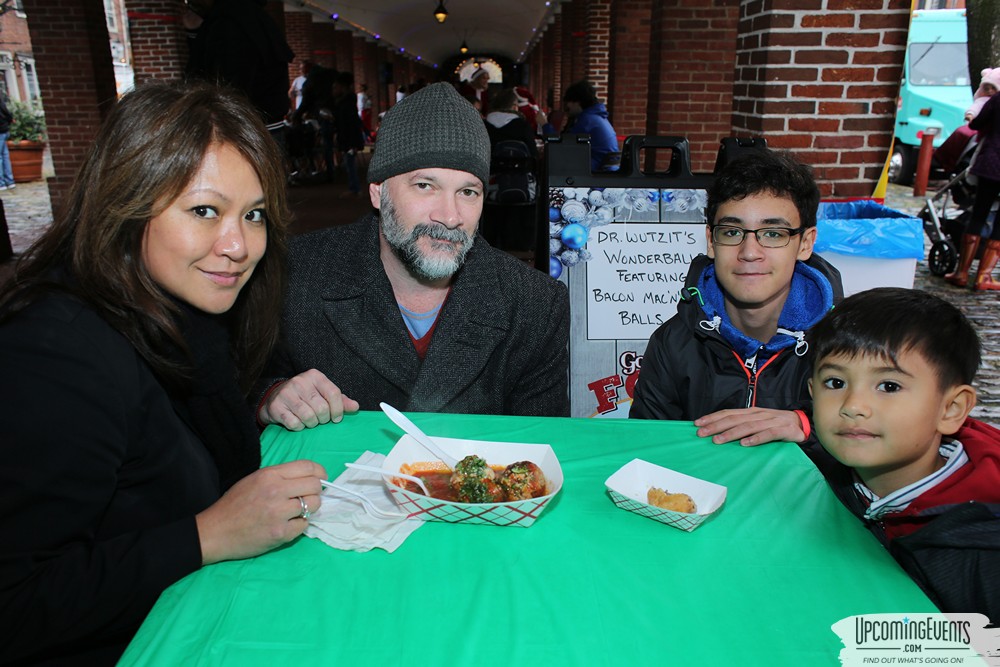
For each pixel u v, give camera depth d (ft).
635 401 6.72
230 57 16.19
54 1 24.94
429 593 3.37
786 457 4.80
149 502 3.91
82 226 3.60
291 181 41.60
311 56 73.82
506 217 21.18
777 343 6.08
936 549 3.68
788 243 5.87
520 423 5.30
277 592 3.37
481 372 6.35
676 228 9.55
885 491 4.55
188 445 4.12
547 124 36.11
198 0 16.63
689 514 3.81
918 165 34.19
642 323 9.59
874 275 10.98
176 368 3.89
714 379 6.33
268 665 2.91
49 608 3.23
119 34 90.53
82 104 25.91
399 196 5.70
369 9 82.58
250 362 5.07
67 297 3.54
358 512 4.06
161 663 2.93
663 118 22.35
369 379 6.33
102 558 3.38
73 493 3.34
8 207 32.58
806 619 3.23
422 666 2.91
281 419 5.21
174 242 3.63
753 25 14.24
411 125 5.55
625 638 3.08
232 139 3.71
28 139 43.55
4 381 3.21
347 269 6.23
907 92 37.47
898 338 3.88
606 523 3.97
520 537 3.83
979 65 13.62
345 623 3.16
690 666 2.94
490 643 3.04
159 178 3.49
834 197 14.16
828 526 3.99
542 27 98.94
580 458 4.74
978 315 17.40
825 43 13.46
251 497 3.64
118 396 3.54
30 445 3.19
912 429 3.97
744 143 9.61
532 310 6.49
